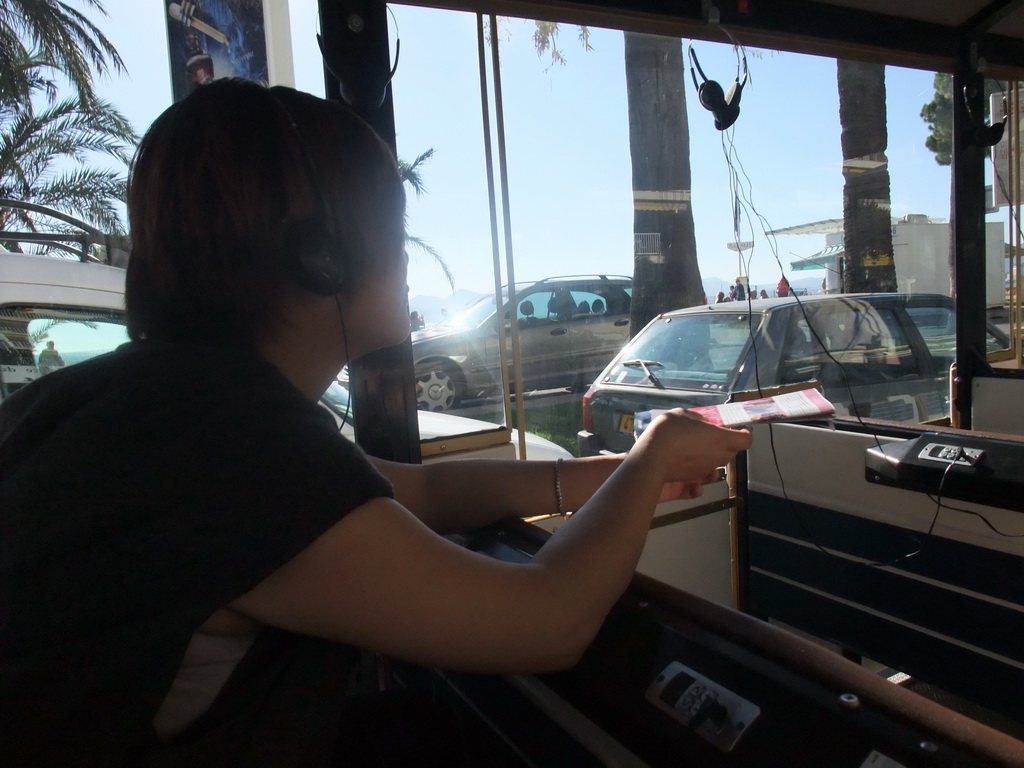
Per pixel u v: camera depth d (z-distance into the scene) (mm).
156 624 506
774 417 1160
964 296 2436
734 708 607
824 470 1607
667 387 3004
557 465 1077
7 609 510
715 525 1830
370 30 1340
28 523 532
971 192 2369
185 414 559
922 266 3609
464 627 585
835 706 569
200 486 529
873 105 3848
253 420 562
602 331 3766
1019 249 2844
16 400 668
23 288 2627
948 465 1297
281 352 695
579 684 709
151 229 646
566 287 3625
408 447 1470
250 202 619
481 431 1846
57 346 2717
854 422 1581
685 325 3277
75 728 496
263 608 561
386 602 561
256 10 1596
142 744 533
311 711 612
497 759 899
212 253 629
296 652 627
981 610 1341
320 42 1321
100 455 542
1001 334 2885
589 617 655
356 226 683
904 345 3463
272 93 666
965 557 1351
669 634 721
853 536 1563
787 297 3184
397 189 736
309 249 640
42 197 3709
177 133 642
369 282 715
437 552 598
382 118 1388
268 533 525
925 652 1452
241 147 621
